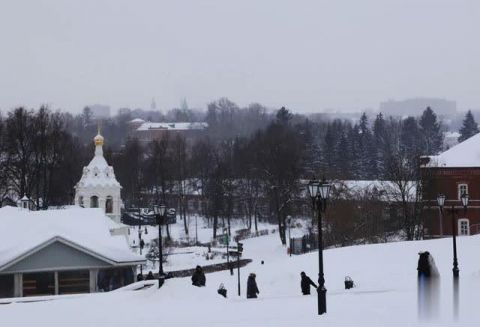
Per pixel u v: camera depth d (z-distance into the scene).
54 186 120.88
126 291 38.50
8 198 112.38
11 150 115.12
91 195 85.31
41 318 30.14
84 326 27.75
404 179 87.56
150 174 149.12
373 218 82.81
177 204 148.12
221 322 26.23
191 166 160.62
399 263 50.75
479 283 33.75
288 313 27.95
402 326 22.02
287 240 106.69
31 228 51.31
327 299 31.94
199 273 38.81
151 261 79.94
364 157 191.62
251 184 136.38
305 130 197.88
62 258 48.62
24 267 47.94
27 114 133.62
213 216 128.12
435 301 22.55
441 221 80.44
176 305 31.98
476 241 57.34
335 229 82.31
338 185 93.62
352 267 50.56
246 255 93.00
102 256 49.03
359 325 22.84
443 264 49.22
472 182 80.31
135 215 127.00
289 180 110.25
